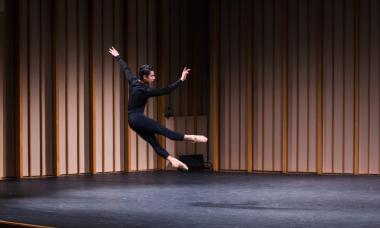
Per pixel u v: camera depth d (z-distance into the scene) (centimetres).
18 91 1089
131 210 789
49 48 1127
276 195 914
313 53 1163
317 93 1157
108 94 1182
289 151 1184
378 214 762
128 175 1151
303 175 1148
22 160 1102
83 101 1159
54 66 1123
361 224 700
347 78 1153
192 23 1251
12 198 885
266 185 1019
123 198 886
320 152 1161
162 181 1070
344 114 1157
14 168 1104
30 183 1040
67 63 1141
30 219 725
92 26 1152
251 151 1196
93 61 1155
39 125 1122
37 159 1122
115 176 1135
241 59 1199
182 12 1245
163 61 1214
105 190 964
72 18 1143
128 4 1188
